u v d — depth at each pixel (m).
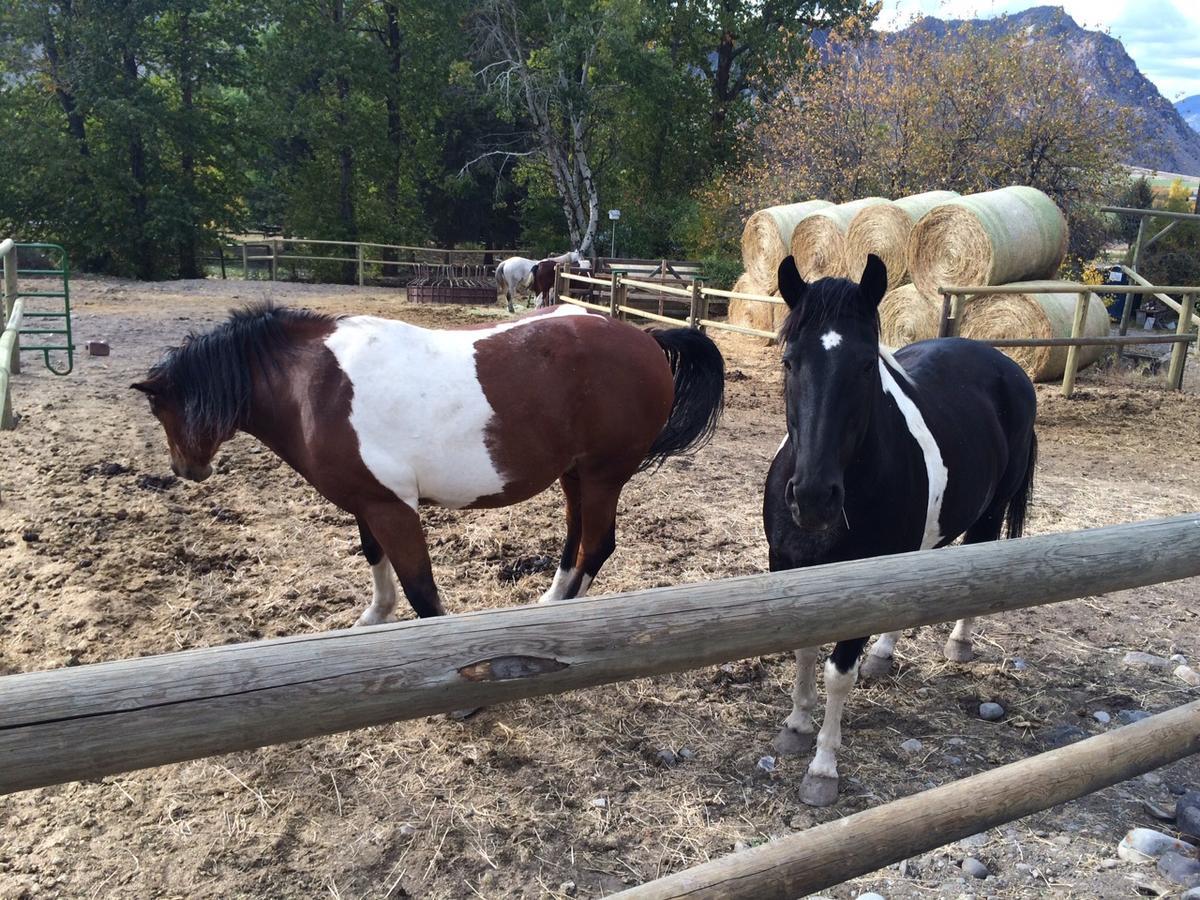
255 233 31.66
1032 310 9.34
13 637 3.55
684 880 1.45
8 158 19.64
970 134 15.09
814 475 2.33
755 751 3.05
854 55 16.56
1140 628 4.09
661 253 24.61
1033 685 3.53
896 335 10.83
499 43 22.67
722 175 22.53
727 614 1.43
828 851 1.56
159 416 3.32
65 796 2.71
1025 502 3.90
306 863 2.47
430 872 2.45
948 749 3.06
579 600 1.36
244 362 3.15
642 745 3.05
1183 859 2.42
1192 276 15.48
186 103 21.00
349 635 1.19
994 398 3.51
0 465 5.62
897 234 10.91
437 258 23.62
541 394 3.24
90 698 1.03
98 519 4.81
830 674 2.70
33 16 18.72
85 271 21.25
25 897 2.32
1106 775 1.90
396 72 23.91
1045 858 2.51
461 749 3.00
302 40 22.03
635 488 5.92
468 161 25.61
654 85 21.95
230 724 1.09
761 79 25.50
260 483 5.64
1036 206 10.04
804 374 2.43
